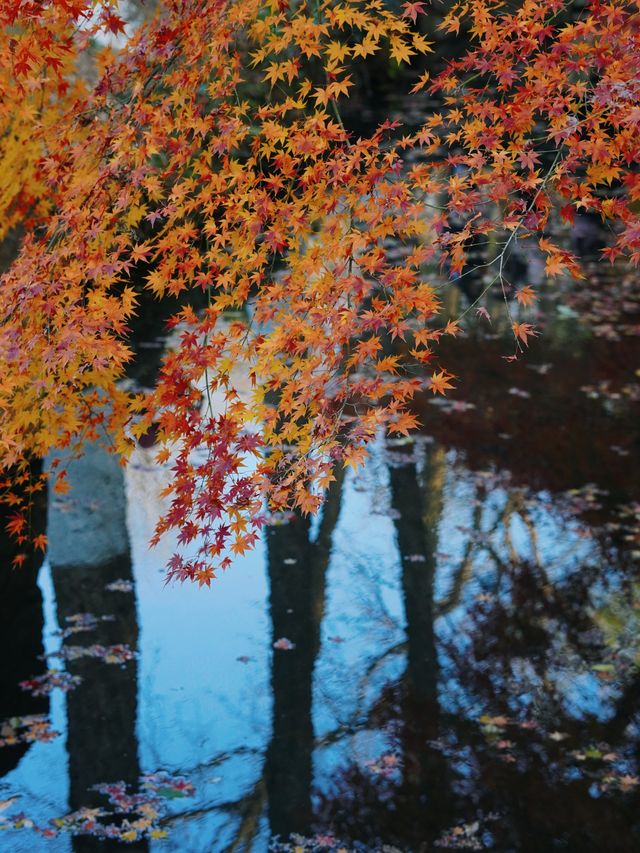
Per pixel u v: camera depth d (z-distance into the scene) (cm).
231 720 546
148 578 694
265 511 802
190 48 322
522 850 448
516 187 287
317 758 516
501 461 888
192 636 625
